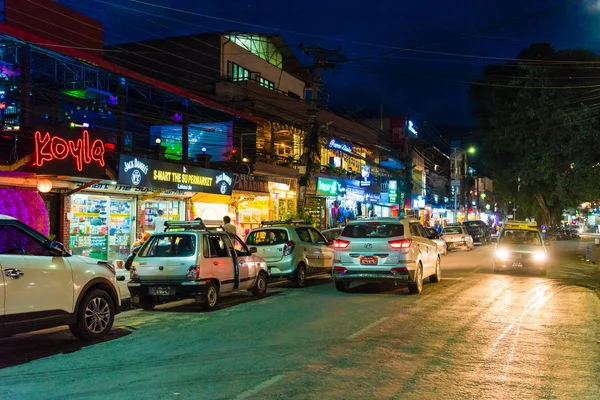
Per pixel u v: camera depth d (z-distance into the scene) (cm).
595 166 2409
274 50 3475
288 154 2970
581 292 1395
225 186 2173
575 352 748
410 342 798
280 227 1544
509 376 628
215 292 1133
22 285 734
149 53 2800
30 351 776
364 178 3675
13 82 1507
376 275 1304
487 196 9038
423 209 5278
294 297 1301
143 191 1881
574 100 2498
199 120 2466
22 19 1898
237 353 733
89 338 833
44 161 1388
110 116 2059
